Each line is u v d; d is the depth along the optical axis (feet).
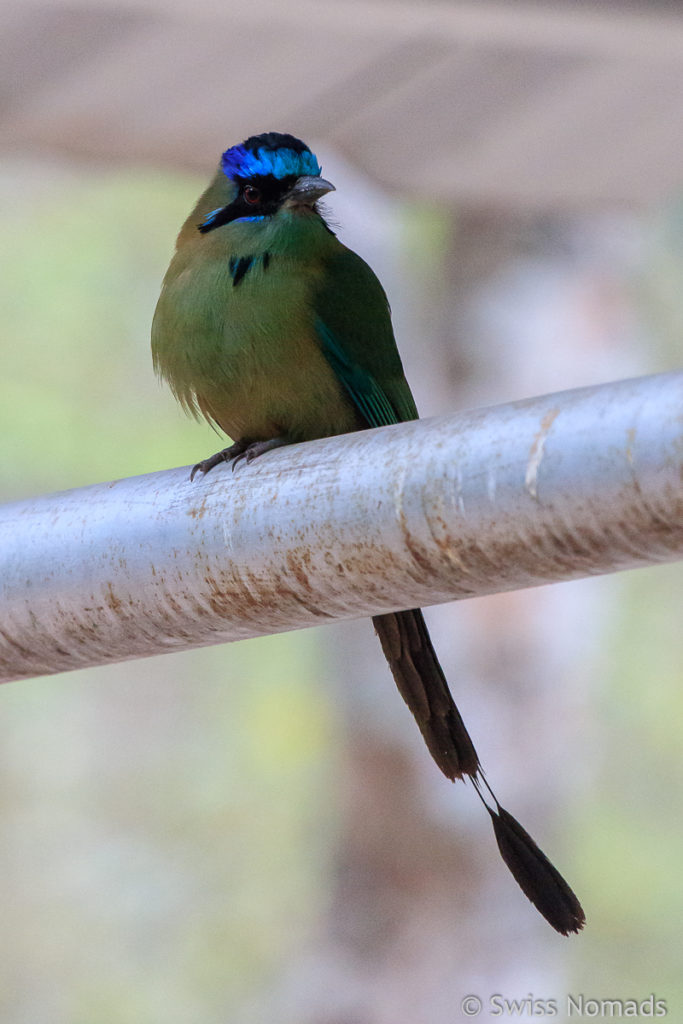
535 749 45.27
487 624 45.62
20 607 16.34
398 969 43.91
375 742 44.98
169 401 71.92
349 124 38.22
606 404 12.51
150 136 38.55
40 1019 66.18
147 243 73.00
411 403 26.99
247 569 14.96
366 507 13.98
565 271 47.65
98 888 69.72
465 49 33.09
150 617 15.72
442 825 44.45
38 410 71.00
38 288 71.92
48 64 34.32
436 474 13.51
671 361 57.82
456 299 47.34
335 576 14.49
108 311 72.33
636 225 49.80
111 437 71.41
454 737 19.80
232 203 24.93
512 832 18.33
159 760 72.59
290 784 67.97
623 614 66.49
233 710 71.56
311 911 65.57
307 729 66.59
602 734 64.49
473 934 43.86
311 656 68.33
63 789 73.46
